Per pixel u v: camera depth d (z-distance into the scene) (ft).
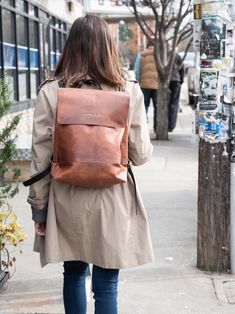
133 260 10.54
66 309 11.34
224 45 15.15
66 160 9.89
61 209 10.36
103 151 9.86
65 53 10.64
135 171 31.76
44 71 52.01
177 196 25.95
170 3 50.03
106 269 10.55
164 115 44.19
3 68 36.45
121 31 159.74
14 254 17.81
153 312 13.88
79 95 10.06
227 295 14.84
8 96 13.91
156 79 46.47
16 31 40.47
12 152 13.97
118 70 10.55
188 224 21.31
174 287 15.34
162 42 44.37
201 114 15.74
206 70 15.34
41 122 10.33
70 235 10.43
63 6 63.16
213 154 15.81
